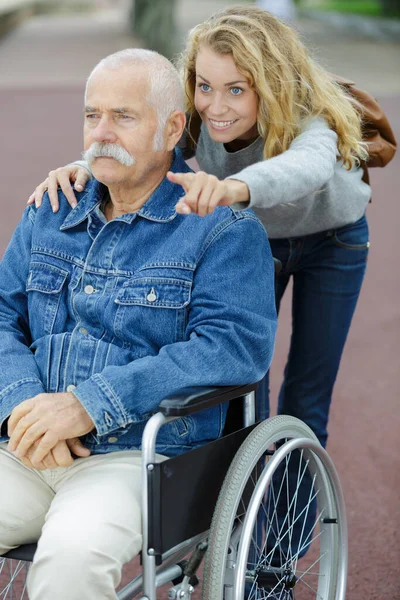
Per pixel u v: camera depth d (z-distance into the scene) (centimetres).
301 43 361
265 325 328
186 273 329
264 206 313
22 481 331
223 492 313
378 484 521
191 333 326
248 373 322
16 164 1328
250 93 349
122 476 316
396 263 934
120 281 337
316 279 412
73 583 289
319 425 423
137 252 337
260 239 335
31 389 329
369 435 580
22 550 324
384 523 481
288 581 369
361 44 3259
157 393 312
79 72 2519
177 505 299
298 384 423
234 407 352
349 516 487
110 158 330
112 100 325
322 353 417
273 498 389
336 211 390
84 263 343
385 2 3969
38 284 346
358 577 436
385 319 785
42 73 2486
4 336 346
